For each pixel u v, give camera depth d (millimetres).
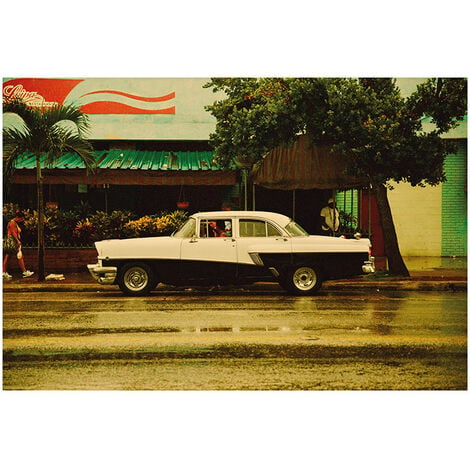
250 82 15680
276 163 16406
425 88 14734
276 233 13008
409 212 21094
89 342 8320
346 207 20844
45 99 19328
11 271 17344
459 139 20734
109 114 19562
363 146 14281
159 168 17328
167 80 19625
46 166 17094
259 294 13164
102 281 12906
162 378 6652
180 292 13570
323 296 12828
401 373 6840
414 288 14219
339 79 14344
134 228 18000
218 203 20734
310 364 7184
